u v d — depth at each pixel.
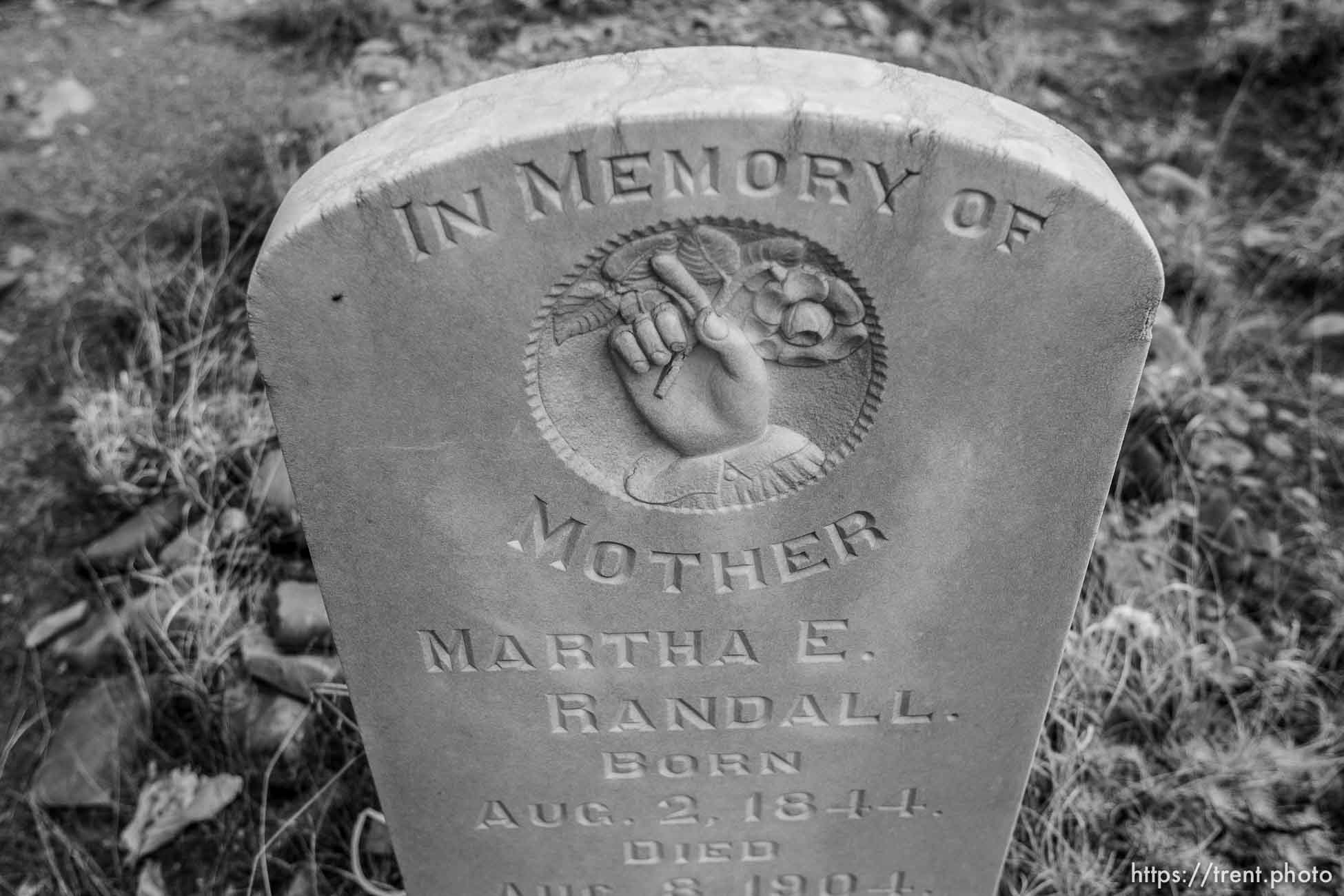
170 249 1.65
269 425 1.45
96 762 1.32
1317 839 1.26
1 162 1.79
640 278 0.90
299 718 1.32
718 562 1.00
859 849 1.17
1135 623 1.35
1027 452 0.95
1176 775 1.29
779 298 0.90
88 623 1.40
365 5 1.94
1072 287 0.89
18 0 2.09
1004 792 1.13
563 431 0.95
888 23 1.92
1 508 1.48
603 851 1.16
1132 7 2.17
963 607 1.03
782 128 0.85
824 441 0.96
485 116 0.86
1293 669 1.36
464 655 1.04
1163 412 1.49
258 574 1.38
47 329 1.60
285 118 1.75
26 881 1.28
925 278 0.89
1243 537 1.45
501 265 0.88
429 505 0.96
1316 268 1.71
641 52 0.89
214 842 1.29
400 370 0.91
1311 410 1.56
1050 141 0.87
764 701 1.07
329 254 0.87
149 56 1.98
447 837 1.15
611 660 1.04
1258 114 1.96
